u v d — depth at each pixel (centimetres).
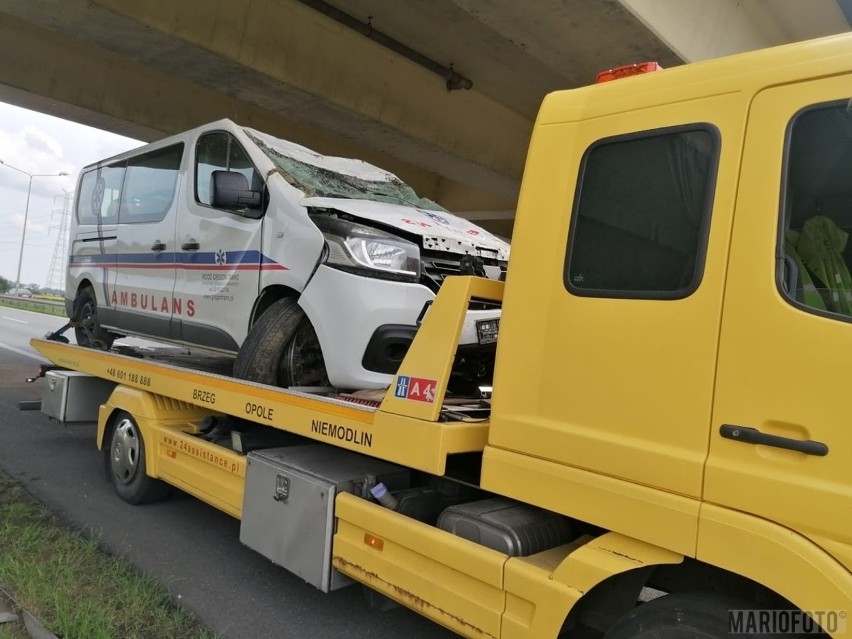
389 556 314
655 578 259
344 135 1336
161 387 523
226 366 610
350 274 411
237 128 539
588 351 256
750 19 1017
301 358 462
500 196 1819
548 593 251
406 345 412
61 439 796
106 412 596
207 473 461
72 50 1302
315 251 434
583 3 805
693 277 235
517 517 290
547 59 966
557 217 275
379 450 324
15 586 395
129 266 647
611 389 249
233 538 512
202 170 564
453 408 336
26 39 1238
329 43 1118
